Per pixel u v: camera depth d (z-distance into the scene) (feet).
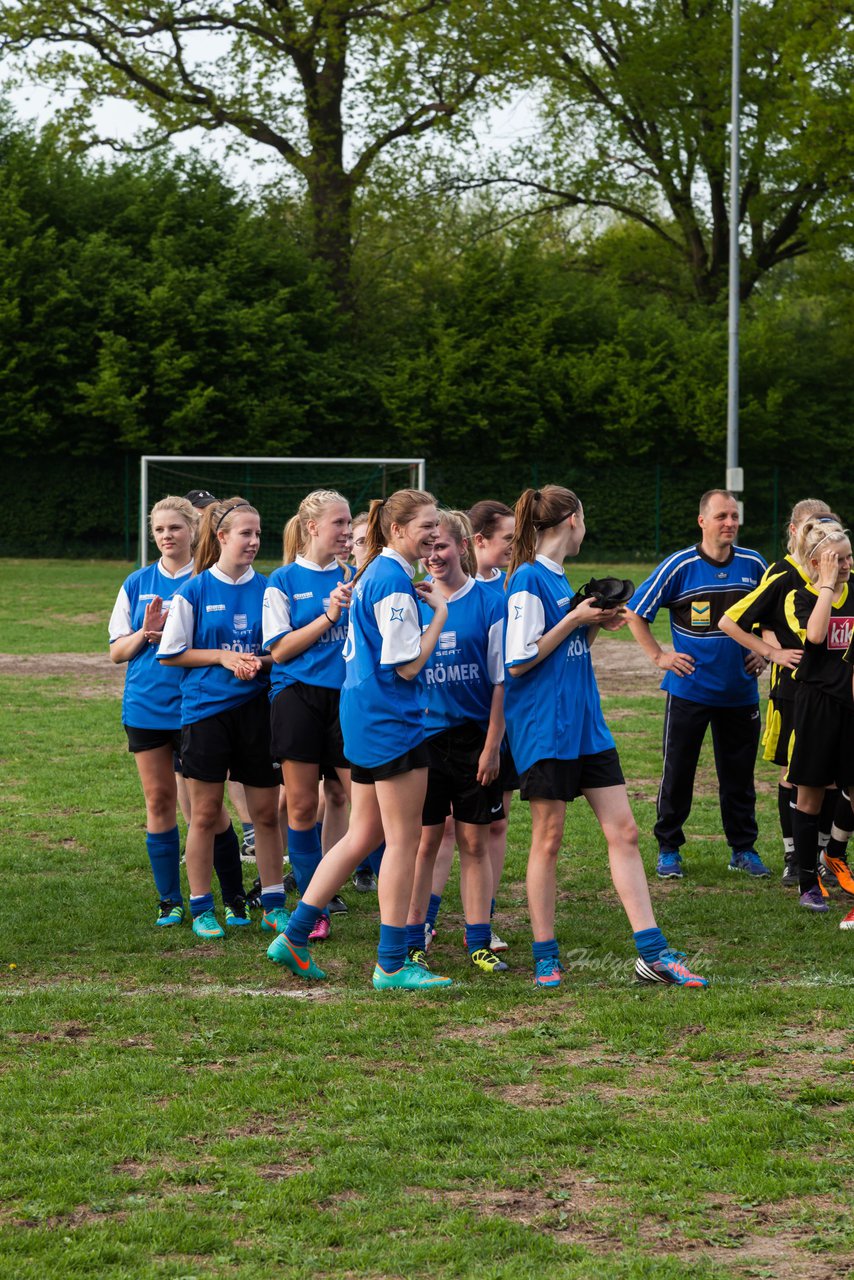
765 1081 13.48
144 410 100.63
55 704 41.93
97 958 18.39
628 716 40.55
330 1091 13.32
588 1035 14.93
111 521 100.12
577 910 20.97
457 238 120.06
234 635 19.36
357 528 22.18
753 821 23.59
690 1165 11.59
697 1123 12.42
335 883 17.13
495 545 19.79
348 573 19.15
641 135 115.85
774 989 16.43
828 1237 10.32
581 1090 13.35
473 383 108.88
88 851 24.71
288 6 103.19
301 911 17.15
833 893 22.13
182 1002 16.19
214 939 19.35
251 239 107.14
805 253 121.29
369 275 118.52
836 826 22.11
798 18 95.91
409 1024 15.40
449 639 17.93
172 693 19.80
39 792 29.71
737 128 78.43
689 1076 13.65
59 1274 9.89
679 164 113.91
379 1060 14.30
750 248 122.62
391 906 16.83
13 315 95.66
